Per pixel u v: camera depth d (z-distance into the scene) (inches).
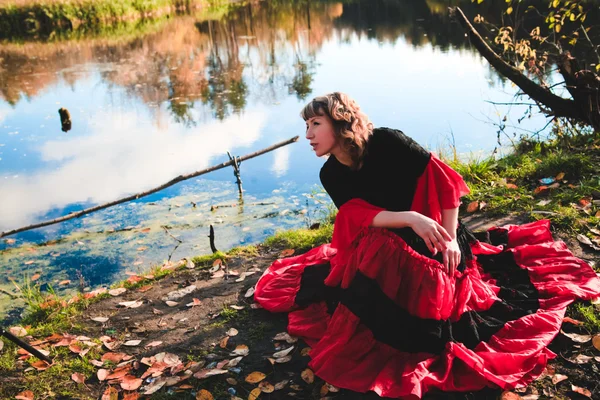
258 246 172.4
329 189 111.3
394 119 355.6
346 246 112.0
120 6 954.1
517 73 224.8
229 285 146.9
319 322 118.0
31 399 108.5
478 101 376.2
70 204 276.2
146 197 277.9
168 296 145.2
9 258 220.5
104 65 643.5
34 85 555.5
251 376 108.3
